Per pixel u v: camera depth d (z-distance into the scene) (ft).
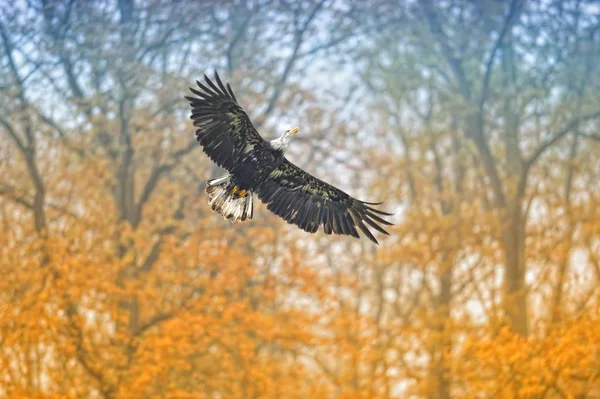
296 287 83.92
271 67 99.09
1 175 91.25
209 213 93.30
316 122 100.42
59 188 92.27
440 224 95.81
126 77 91.15
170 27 96.73
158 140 93.04
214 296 80.12
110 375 68.85
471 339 62.69
